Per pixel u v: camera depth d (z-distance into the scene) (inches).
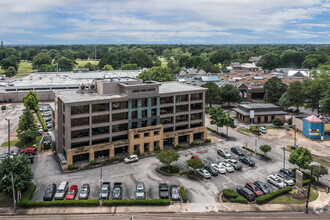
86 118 3019.2
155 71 6653.5
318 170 2613.2
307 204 2174.0
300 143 3848.4
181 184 2598.4
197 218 2050.9
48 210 2117.4
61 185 2400.3
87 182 2598.4
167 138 3582.7
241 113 4945.9
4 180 2201.0
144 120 3361.2
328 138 4060.0
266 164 3107.8
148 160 3149.6
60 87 6737.2
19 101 6486.2
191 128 3742.6
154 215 2085.4
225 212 2144.4
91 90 3435.0
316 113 5610.2
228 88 5816.9
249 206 2239.2
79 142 3004.4
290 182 2608.3
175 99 3602.4
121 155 3238.2
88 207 2167.8
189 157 3275.1
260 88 6825.8
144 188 2421.3
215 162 3127.5
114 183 2500.0
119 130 3238.2
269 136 4163.4
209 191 2472.9
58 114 3127.5
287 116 5403.5
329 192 2482.8
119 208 2165.4
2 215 2049.7
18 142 3654.0
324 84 5255.9
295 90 5477.4
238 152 3353.8
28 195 2268.7
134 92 3228.3
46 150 3486.7
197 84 6678.2
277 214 2127.2
